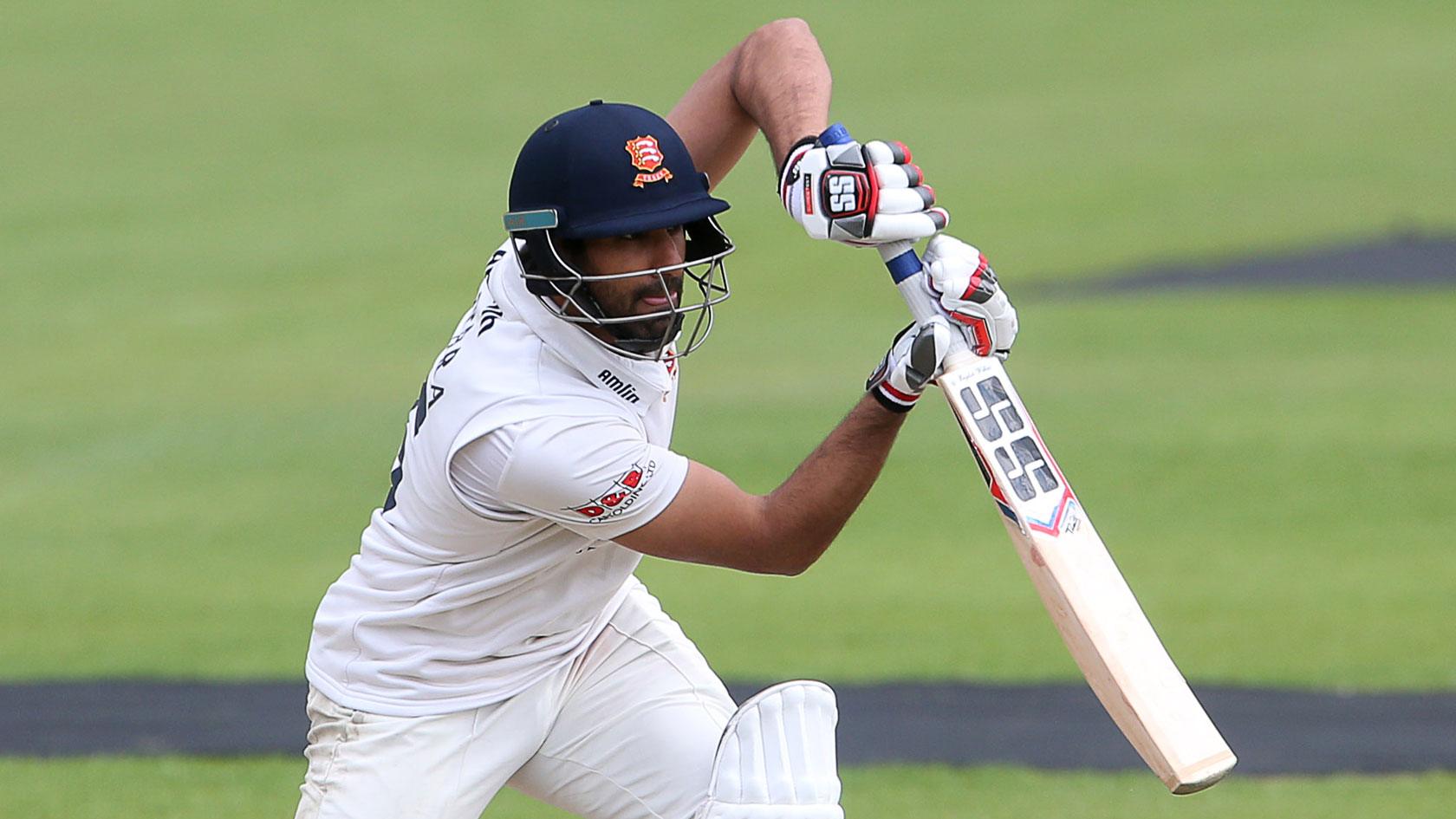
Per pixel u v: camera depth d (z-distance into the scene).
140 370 46.09
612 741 11.80
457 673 11.27
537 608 11.28
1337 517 30.30
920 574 27.95
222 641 24.86
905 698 21.73
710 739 11.78
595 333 10.53
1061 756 19.50
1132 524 30.34
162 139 81.62
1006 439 10.77
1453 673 22.19
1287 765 19.03
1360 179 65.62
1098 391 40.34
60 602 27.03
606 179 10.16
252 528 31.62
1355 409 37.72
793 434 37.03
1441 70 84.00
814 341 47.28
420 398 11.12
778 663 23.28
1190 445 35.38
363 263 59.41
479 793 11.43
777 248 59.53
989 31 98.69
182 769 19.33
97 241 63.81
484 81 91.56
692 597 27.00
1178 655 23.31
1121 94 84.44
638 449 10.42
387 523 11.32
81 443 38.62
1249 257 55.41
